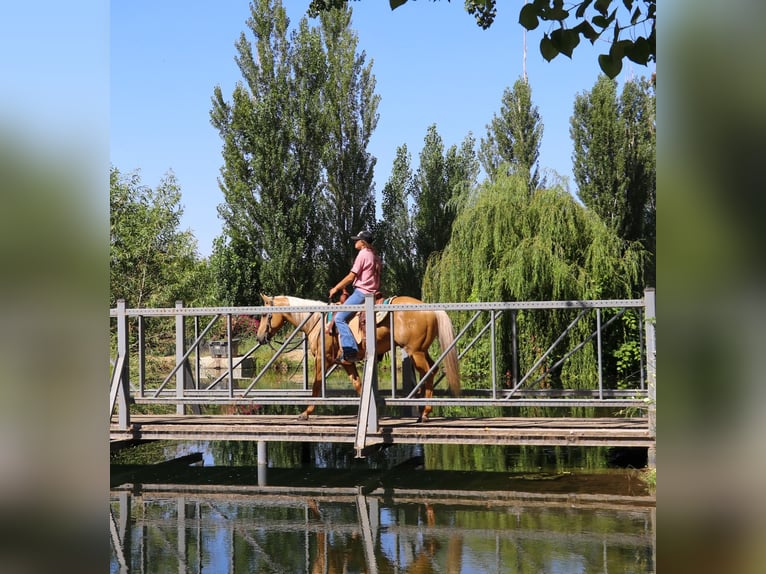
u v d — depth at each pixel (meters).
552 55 3.57
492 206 14.89
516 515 6.20
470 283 15.14
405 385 9.73
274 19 26.02
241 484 7.90
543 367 14.01
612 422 8.44
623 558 4.88
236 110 25.62
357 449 7.67
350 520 6.23
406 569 4.80
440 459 9.24
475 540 5.46
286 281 25.17
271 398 8.58
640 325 8.77
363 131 26.80
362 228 26.72
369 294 8.29
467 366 14.85
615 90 24.48
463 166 28.00
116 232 15.17
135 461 9.46
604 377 13.87
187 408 10.63
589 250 14.23
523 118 27.69
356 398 8.27
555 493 6.96
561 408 13.27
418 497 7.05
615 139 24.27
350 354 8.72
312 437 8.23
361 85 26.77
